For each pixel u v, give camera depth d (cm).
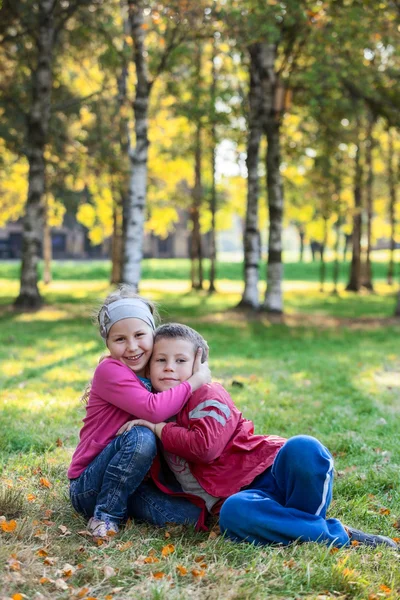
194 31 1471
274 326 1662
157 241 6031
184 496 388
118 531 380
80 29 1805
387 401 805
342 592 316
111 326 398
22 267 2008
